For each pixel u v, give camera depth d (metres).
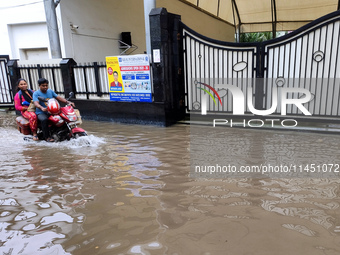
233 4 17.39
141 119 7.46
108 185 3.53
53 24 9.48
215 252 2.19
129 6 13.50
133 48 13.94
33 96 5.84
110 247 2.30
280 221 2.60
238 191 3.25
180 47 7.27
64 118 5.77
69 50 10.38
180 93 7.50
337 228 2.47
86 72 8.30
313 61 6.01
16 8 11.06
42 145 5.68
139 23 14.36
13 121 8.76
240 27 20.00
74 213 2.87
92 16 11.38
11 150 5.35
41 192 3.39
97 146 5.41
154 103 7.12
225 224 2.58
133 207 2.95
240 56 6.70
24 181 3.75
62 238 2.45
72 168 4.20
